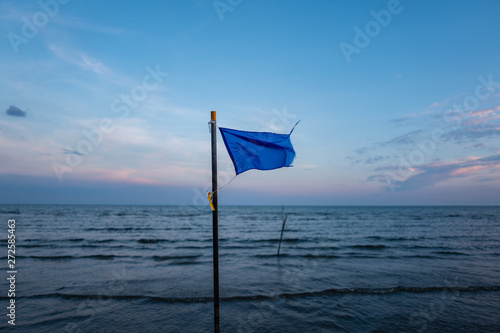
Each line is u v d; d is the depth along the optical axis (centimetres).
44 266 1389
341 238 2731
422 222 5156
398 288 1019
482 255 1778
